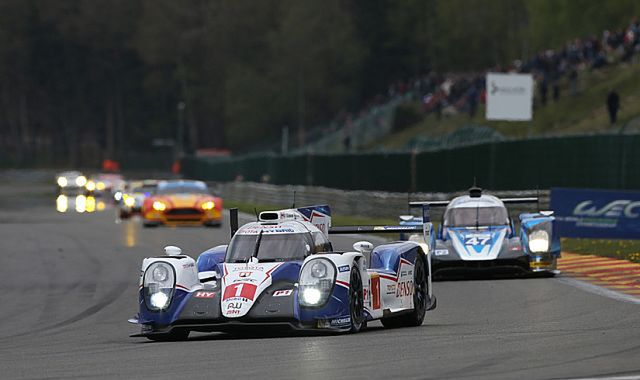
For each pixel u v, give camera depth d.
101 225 151.38
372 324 51.62
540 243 72.88
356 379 33.34
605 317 50.59
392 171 152.50
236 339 45.16
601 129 191.12
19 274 85.88
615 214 94.12
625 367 34.22
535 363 35.78
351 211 160.62
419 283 51.69
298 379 33.59
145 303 44.88
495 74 188.62
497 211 76.81
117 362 39.00
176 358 39.47
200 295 44.72
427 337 44.06
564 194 95.00
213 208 142.62
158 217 142.25
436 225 130.00
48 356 41.94
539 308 56.03
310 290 43.91
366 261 49.25
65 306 65.69
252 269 45.44
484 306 58.22
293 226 48.12
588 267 79.31
